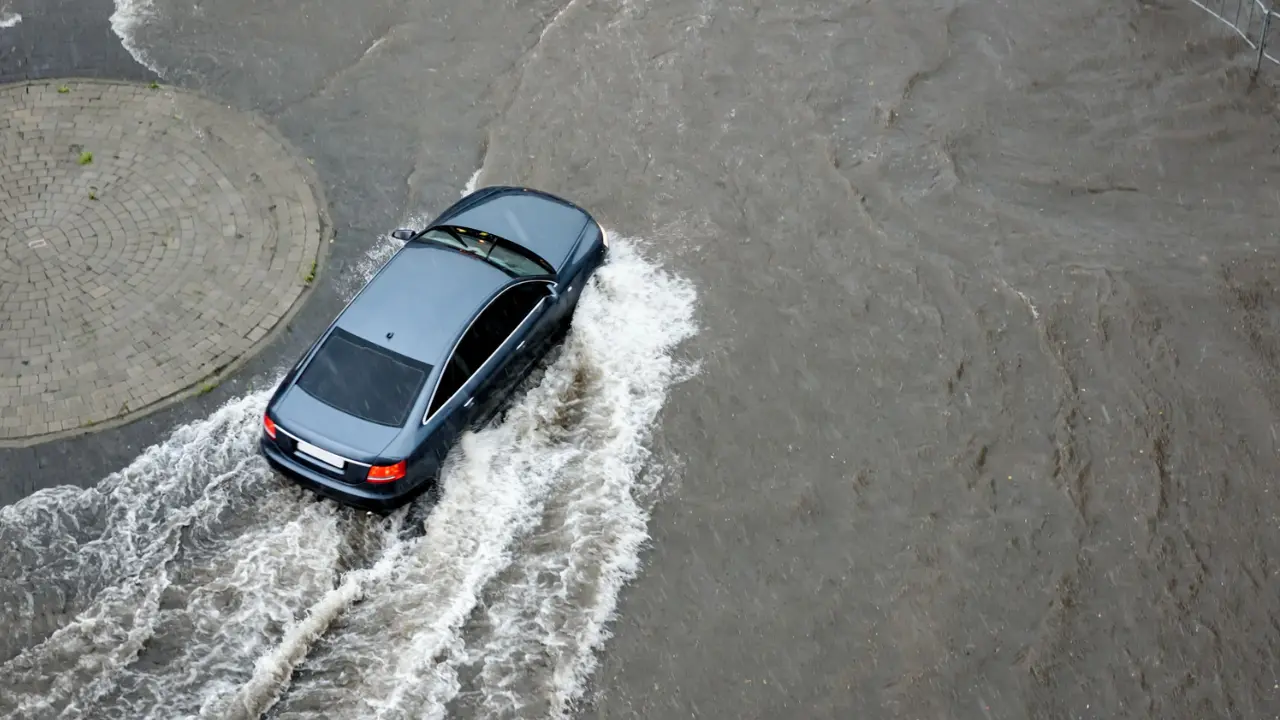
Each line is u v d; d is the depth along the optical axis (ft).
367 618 29.53
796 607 30.37
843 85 46.06
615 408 34.76
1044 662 29.35
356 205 40.52
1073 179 42.52
